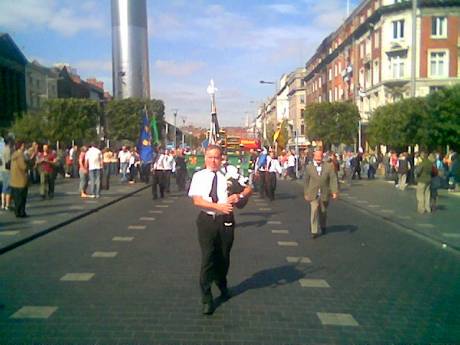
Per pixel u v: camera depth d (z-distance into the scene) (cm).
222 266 596
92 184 1841
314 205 1088
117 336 488
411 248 980
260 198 1997
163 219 1332
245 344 473
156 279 704
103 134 6225
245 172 2306
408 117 2695
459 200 1905
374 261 853
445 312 578
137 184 2620
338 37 7069
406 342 487
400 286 691
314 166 1095
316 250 945
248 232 1152
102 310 565
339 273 761
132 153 2750
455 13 4828
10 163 1385
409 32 4906
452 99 2338
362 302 613
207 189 574
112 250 913
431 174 1530
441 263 845
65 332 497
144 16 8850
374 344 480
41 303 590
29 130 4366
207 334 496
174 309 571
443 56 4888
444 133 2356
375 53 5381
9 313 554
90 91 9325
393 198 2016
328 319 548
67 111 5388
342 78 6731
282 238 1074
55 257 851
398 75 5056
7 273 738
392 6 4969
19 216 1290
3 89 6175
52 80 7806
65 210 1452
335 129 5150
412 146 2908
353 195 2159
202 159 2742
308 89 9375
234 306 588
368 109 5588
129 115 6638
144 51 8856
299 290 661
